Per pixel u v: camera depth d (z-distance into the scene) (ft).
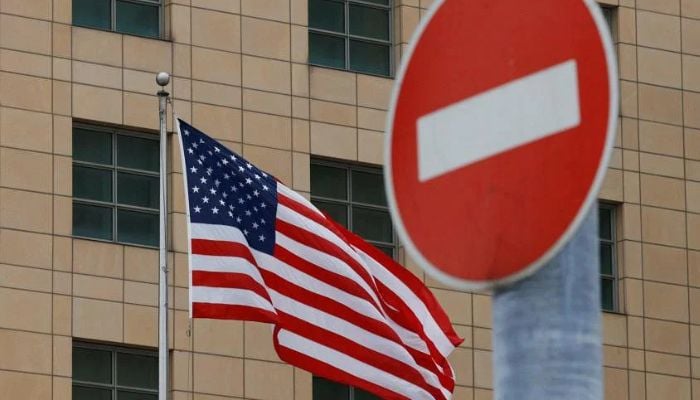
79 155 183.52
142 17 189.06
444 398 127.03
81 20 186.39
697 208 212.23
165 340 147.74
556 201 26.16
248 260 126.72
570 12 26.58
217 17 191.31
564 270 26.12
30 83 182.19
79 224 181.88
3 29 182.50
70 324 177.58
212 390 181.06
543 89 26.68
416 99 27.96
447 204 27.30
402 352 126.00
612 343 204.64
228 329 182.91
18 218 178.70
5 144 180.04
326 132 193.26
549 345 25.96
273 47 193.16
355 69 197.36
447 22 27.86
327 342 125.49
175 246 182.80
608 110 25.96
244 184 128.36
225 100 189.37
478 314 194.59
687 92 214.90
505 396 26.11
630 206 209.05
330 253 126.31
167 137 185.37
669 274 209.05
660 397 205.46
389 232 194.49
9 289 176.35
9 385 173.78
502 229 26.55
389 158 28.12
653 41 214.69
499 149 26.89
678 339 207.72
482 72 27.35
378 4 200.44
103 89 184.65
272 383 183.52
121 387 178.70
